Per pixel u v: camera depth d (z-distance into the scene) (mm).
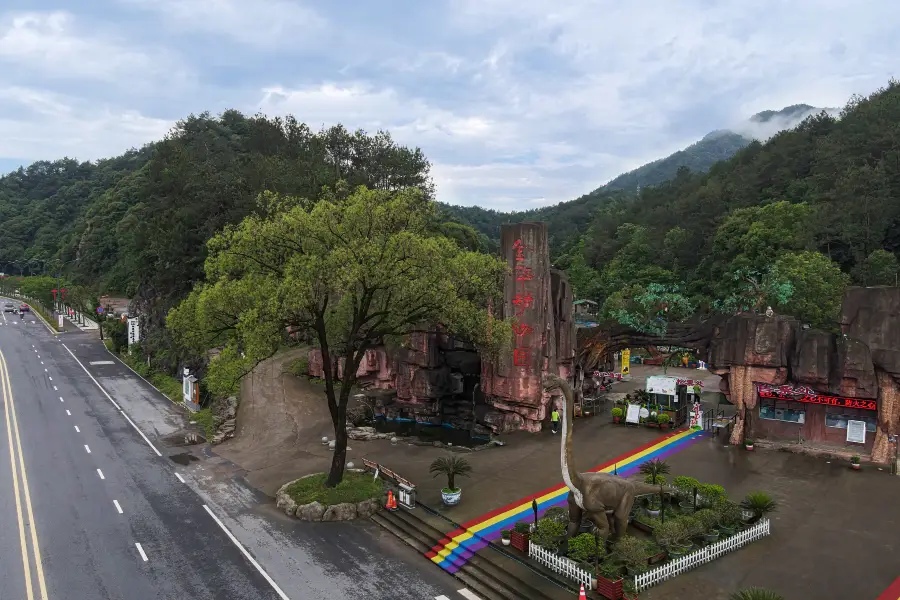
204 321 28297
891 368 31781
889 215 70125
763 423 37188
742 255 80062
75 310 105000
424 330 44125
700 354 40188
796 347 35000
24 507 28219
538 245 39125
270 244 28516
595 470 31922
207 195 64250
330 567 22344
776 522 24953
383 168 82000
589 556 20844
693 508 24859
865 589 19297
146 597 20281
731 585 19625
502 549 22453
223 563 22672
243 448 38156
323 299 28297
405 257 27312
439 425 45781
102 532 25438
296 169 73312
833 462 32938
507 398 39969
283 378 53188
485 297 39938
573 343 42375
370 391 50094
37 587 20891
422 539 24312
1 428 42719
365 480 29922
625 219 146625
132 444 39125
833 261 69188
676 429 40406
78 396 53094
